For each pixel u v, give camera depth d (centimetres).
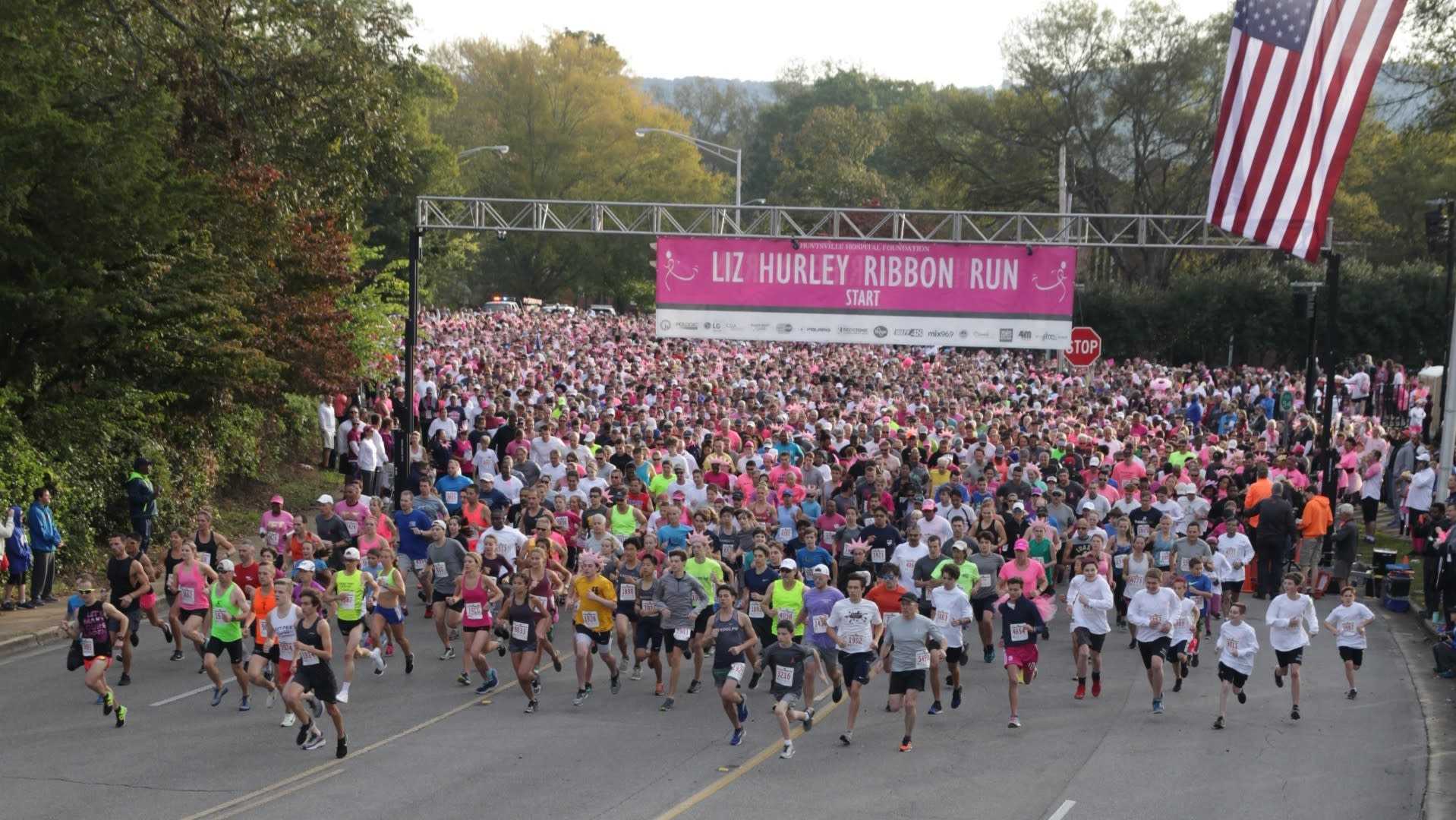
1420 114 3706
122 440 2361
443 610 1714
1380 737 1413
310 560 1591
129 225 2211
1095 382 4816
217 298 2391
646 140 8731
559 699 1541
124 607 1609
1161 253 6975
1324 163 2105
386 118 2809
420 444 3325
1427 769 1298
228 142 2664
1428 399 3519
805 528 1819
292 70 2631
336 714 1293
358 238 3644
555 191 8469
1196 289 6344
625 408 3042
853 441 2595
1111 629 1964
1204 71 6731
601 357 4853
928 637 1364
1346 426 3067
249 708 1468
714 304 3066
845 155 10925
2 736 1348
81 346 2245
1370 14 2072
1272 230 2130
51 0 2255
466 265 6519
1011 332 3038
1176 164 7131
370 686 1586
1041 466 2414
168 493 2428
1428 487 2498
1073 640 1577
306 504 2916
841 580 1870
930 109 7400
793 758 1315
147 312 2261
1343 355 6138
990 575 1733
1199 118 6694
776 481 2277
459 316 6469
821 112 11494
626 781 1230
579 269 8625
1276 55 2117
